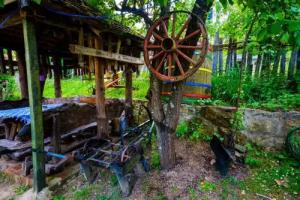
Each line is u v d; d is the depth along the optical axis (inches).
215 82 236.7
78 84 429.7
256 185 127.9
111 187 129.8
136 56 227.5
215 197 117.0
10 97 378.6
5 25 125.2
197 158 156.3
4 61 205.3
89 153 130.2
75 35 168.6
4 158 166.9
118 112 236.2
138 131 180.4
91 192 127.0
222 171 136.2
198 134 192.9
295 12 87.5
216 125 192.4
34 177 127.0
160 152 141.0
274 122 169.2
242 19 212.4
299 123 161.3
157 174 136.8
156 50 129.8
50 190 130.0
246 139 179.3
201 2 117.1
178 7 157.5
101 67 176.7
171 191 121.3
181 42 120.4
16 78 413.1
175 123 136.7
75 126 171.6
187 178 131.1
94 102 226.8
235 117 162.4
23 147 155.3
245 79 218.2
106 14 145.1
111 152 128.1
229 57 244.8
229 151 141.6
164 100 201.9
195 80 211.6
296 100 175.5
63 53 245.6
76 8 127.0
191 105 206.4
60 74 263.4
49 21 122.1
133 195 120.8
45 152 129.8
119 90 349.4
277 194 120.0
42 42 193.0
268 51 202.5
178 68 126.1
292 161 151.0
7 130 171.5
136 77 362.0
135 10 132.9
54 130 151.5
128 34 181.5
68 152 175.9
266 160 157.3
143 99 258.4
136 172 137.9
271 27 73.0
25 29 112.7
